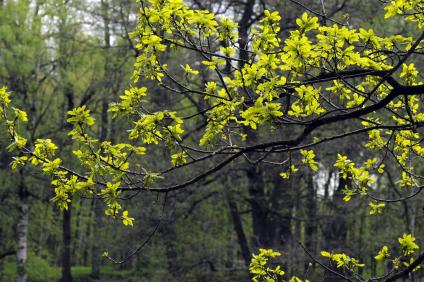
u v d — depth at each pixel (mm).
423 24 3779
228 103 3395
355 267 4469
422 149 4535
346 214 13617
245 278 13242
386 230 13289
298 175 12391
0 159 14984
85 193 3395
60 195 3451
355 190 4543
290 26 12359
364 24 10734
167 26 3412
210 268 14391
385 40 3562
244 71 3309
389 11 3641
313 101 3758
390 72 2955
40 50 15711
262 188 14203
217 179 13281
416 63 9539
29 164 15023
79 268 27156
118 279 17438
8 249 18734
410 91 3209
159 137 3373
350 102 4281
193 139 13602
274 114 3043
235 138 11594
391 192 15602
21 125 14359
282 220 14539
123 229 13922
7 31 14562
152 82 12469
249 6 13117
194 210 15422
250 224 22297
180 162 3531
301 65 3170
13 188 15797
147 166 12039
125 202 14188
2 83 14977
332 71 3295
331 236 14438
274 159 12211
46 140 3555
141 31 3445
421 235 13375
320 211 15594
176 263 14375
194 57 12320
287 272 11289
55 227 20156
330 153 11719
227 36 3475
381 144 4488
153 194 13250
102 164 3377
